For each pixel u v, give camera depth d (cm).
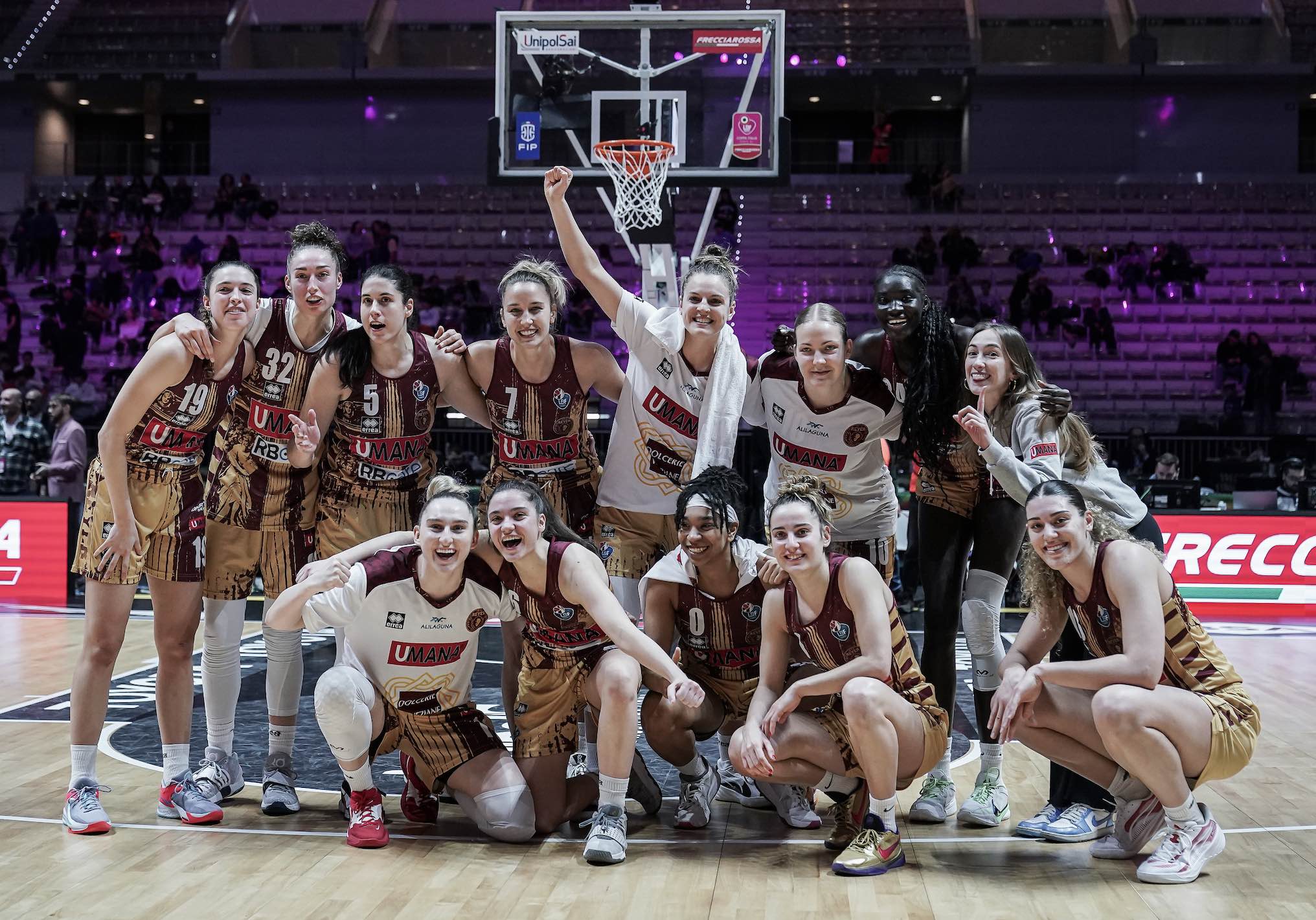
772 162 751
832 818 394
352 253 1656
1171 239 1727
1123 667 326
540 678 367
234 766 409
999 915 296
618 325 415
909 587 985
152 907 296
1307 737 517
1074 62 1977
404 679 359
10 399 1021
